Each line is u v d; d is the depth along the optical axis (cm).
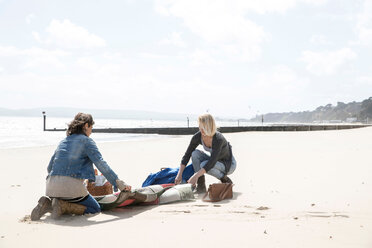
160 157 1045
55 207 358
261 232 298
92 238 288
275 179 600
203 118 477
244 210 381
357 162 802
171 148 1409
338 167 725
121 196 377
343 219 338
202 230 306
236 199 443
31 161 949
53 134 3544
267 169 728
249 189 515
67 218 359
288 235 288
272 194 471
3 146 1662
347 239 276
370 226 312
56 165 368
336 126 5700
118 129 4472
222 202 427
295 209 382
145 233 301
